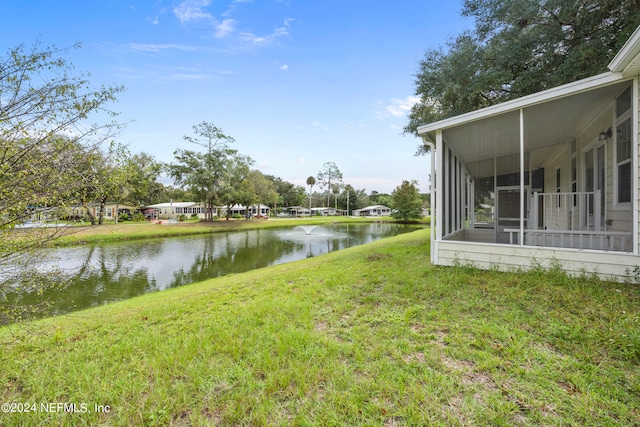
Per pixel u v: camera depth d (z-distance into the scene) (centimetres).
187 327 315
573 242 451
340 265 614
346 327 279
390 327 270
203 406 175
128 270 1045
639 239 333
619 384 173
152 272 1014
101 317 409
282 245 1684
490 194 868
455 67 731
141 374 214
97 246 1599
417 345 231
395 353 221
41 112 260
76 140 281
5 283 284
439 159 503
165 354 243
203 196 2848
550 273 380
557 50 643
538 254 403
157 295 609
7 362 250
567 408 156
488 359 204
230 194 2914
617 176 397
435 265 505
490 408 158
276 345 246
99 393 192
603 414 150
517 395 167
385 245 963
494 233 854
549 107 416
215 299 436
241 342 255
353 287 420
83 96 277
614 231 406
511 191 827
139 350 260
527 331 244
